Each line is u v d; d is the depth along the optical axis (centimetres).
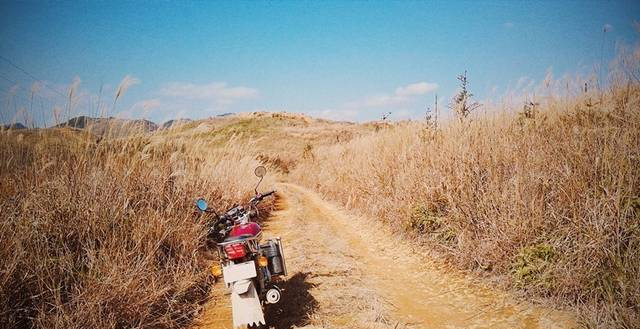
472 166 669
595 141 525
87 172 542
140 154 624
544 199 515
